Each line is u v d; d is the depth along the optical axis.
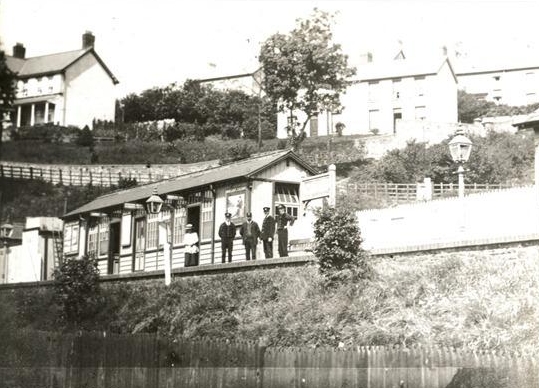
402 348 15.33
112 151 40.03
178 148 42.91
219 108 47.53
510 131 43.06
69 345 19.88
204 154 42.56
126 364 18.47
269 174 25.17
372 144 43.50
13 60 46.19
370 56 56.81
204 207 26.67
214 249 25.95
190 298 21.16
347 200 32.94
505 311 15.42
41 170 34.19
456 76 60.00
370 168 40.56
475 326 15.42
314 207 21.53
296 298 18.69
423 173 39.59
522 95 60.38
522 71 60.47
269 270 20.03
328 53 35.94
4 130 34.03
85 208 32.81
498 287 16.05
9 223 32.91
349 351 15.25
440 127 44.03
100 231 31.80
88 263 24.73
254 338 18.03
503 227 19.52
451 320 15.84
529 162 38.78
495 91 61.12
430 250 17.70
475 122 46.66
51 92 47.12
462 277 16.75
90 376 19.03
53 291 24.31
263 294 19.56
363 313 17.14
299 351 15.83
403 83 54.69
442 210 20.72
